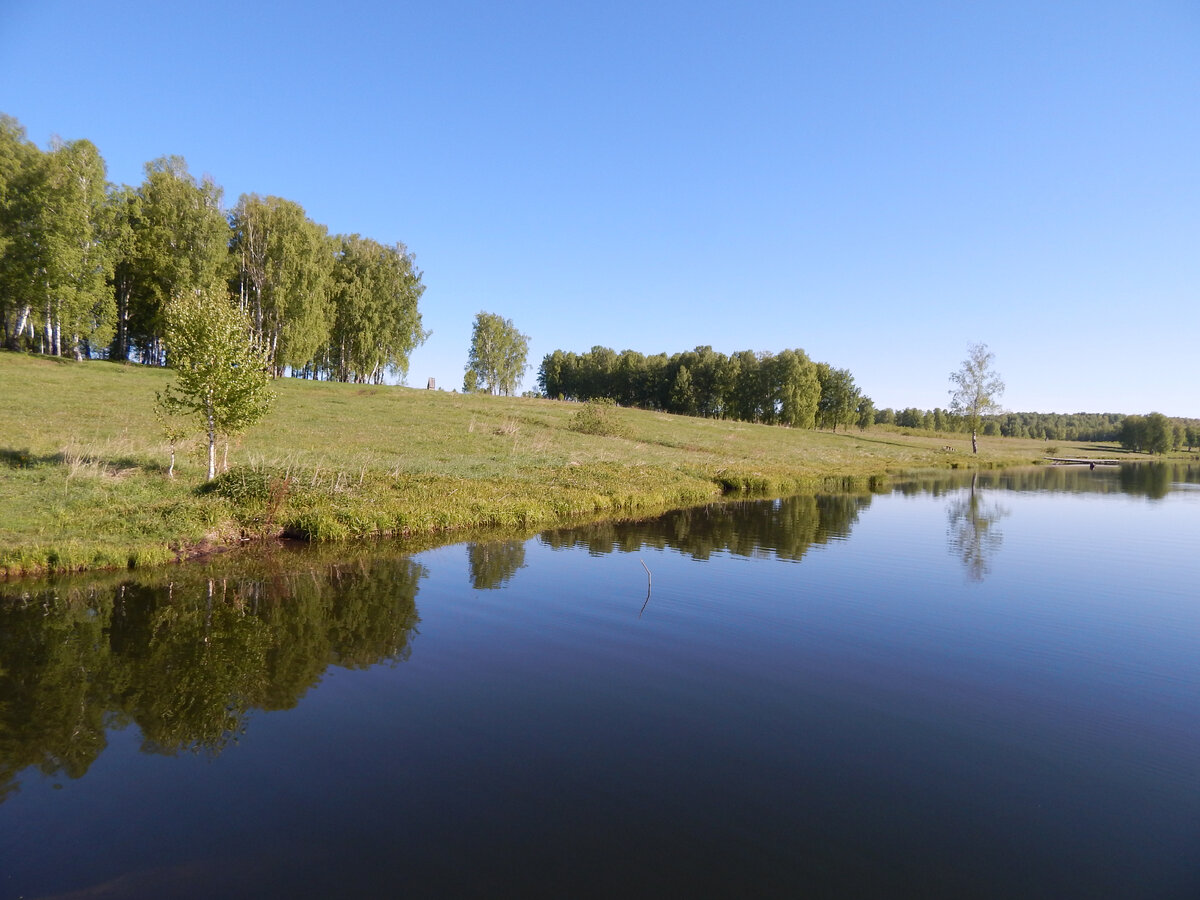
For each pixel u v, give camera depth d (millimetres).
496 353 98375
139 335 57812
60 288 43812
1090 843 5645
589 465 30484
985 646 10602
